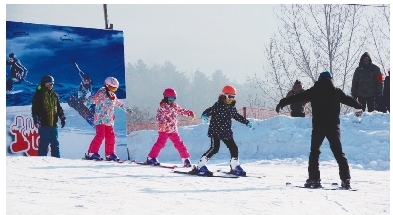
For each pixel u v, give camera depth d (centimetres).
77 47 1828
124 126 1920
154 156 1443
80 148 1828
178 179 1168
